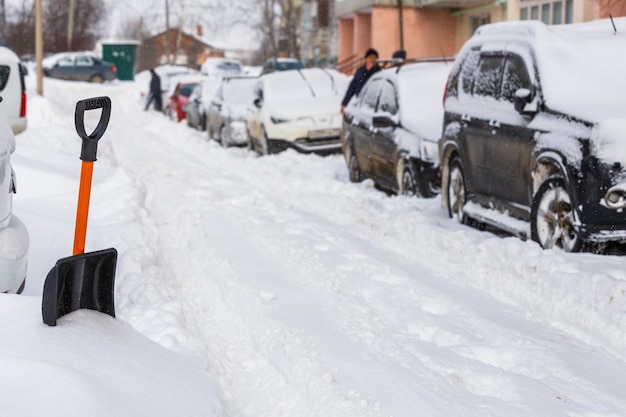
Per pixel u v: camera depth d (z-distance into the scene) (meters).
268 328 7.08
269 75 24.23
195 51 111.88
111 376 5.02
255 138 24.02
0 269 6.55
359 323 7.30
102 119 6.04
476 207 12.06
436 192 14.49
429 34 40.34
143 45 110.44
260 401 5.84
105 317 5.95
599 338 7.03
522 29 11.45
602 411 5.57
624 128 9.38
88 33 92.38
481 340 6.93
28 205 11.28
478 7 37.19
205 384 5.60
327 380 5.91
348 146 18.05
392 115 15.72
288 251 9.99
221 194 14.92
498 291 8.48
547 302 7.83
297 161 21.03
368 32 46.25
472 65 12.48
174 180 17.25
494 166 11.39
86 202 6.01
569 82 10.38
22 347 5.08
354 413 5.44
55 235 9.65
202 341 6.57
